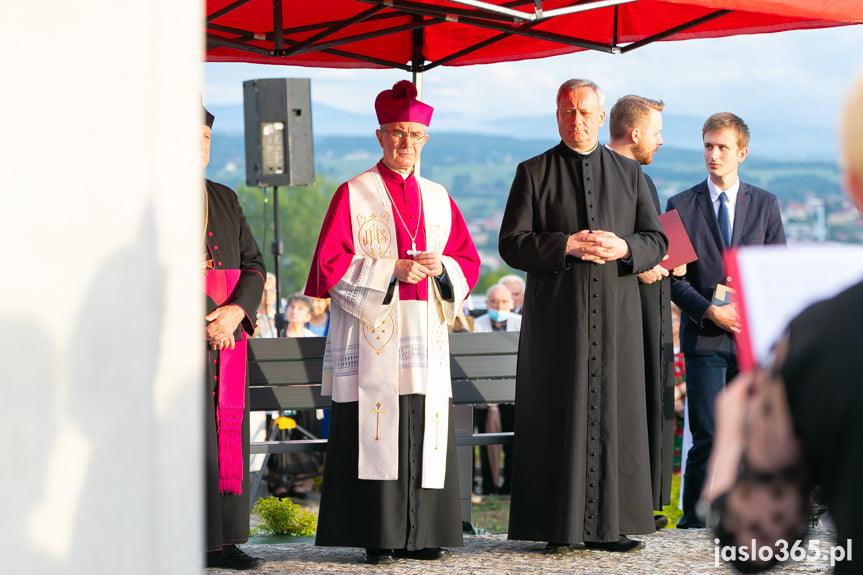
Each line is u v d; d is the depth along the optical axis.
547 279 5.34
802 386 1.62
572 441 5.20
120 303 1.92
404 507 5.08
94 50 1.92
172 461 1.97
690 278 6.28
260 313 11.18
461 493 6.37
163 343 1.97
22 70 1.90
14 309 1.89
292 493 9.80
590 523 5.21
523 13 4.27
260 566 4.92
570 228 5.41
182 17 1.98
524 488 5.27
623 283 5.38
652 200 5.79
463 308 9.96
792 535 1.73
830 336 1.60
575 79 5.52
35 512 1.89
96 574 1.92
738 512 1.72
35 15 1.90
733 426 1.73
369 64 6.98
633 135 6.25
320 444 5.78
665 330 6.02
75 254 1.91
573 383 5.23
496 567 4.88
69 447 1.90
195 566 1.99
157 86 1.96
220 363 4.93
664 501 5.98
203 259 4.96
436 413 5.19
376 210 5.37
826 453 1.62
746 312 1.65
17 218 1.89
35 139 1.90
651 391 5.90
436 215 5.45
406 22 6.76
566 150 5.51
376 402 5.14
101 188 1.92
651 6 6.50
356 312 5.18
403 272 5.14
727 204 6.31
